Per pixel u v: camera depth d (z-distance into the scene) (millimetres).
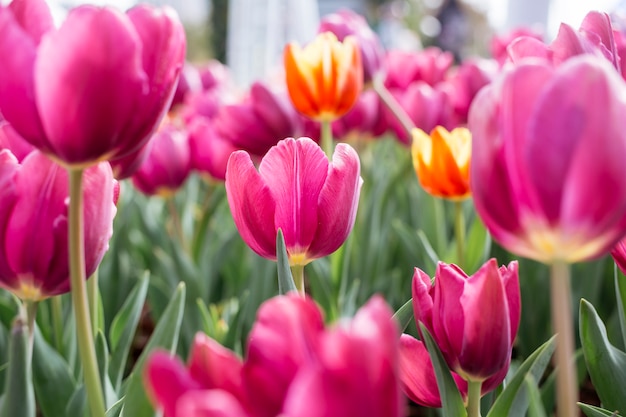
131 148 408
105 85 384
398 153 1523
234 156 482
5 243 444
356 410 290
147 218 1097
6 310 728
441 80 1460
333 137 1294
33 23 426
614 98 339
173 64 407
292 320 329
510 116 354
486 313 436
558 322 362
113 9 382
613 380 509
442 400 452
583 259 363
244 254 1051
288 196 489
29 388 457
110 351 709
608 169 341
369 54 1059
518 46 441
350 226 508
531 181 349
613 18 725
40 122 391
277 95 951
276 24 4047
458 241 779
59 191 440
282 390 331
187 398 297
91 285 581
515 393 465
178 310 498
